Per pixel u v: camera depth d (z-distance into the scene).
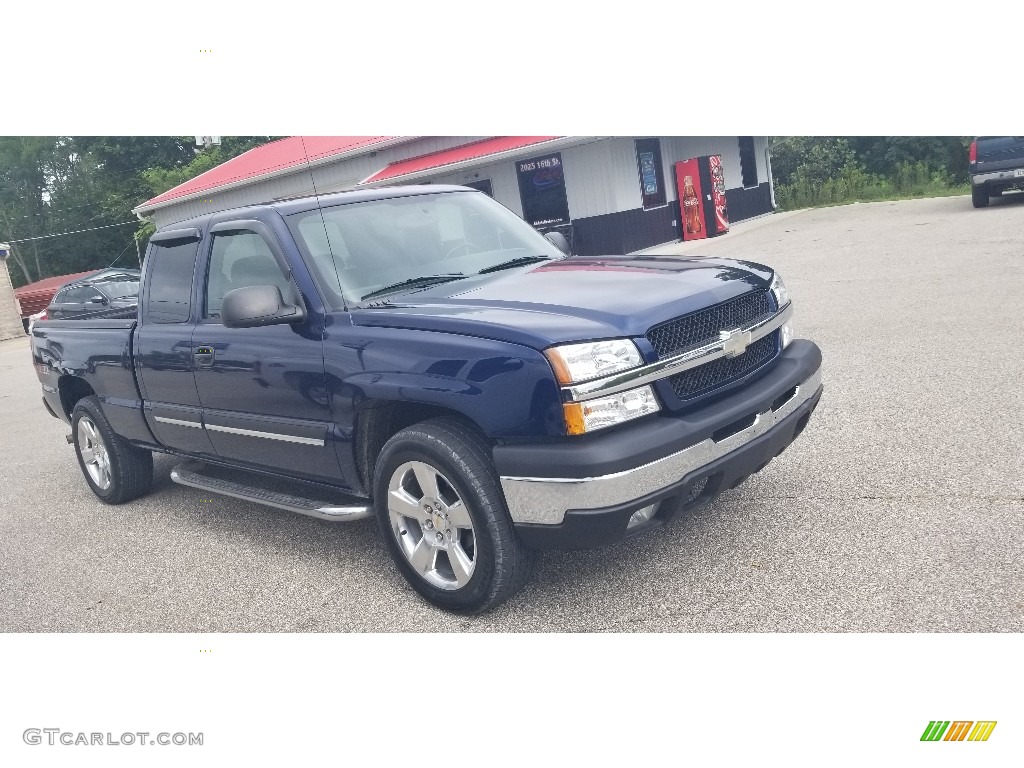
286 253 4.01
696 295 3.49
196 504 5.60
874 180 25.17
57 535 5.35
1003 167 16.00
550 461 3.08
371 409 3.73
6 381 14.52
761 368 3.70
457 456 3.31
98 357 5.34
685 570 3.67
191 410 4.66
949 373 5.98
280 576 4.23
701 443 3.22
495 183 19.20
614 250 17.98
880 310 8.46
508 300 3.56
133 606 4.12
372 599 3.85
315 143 20.73
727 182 22.30
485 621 3.52
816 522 3.91
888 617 3.12
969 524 3.68
